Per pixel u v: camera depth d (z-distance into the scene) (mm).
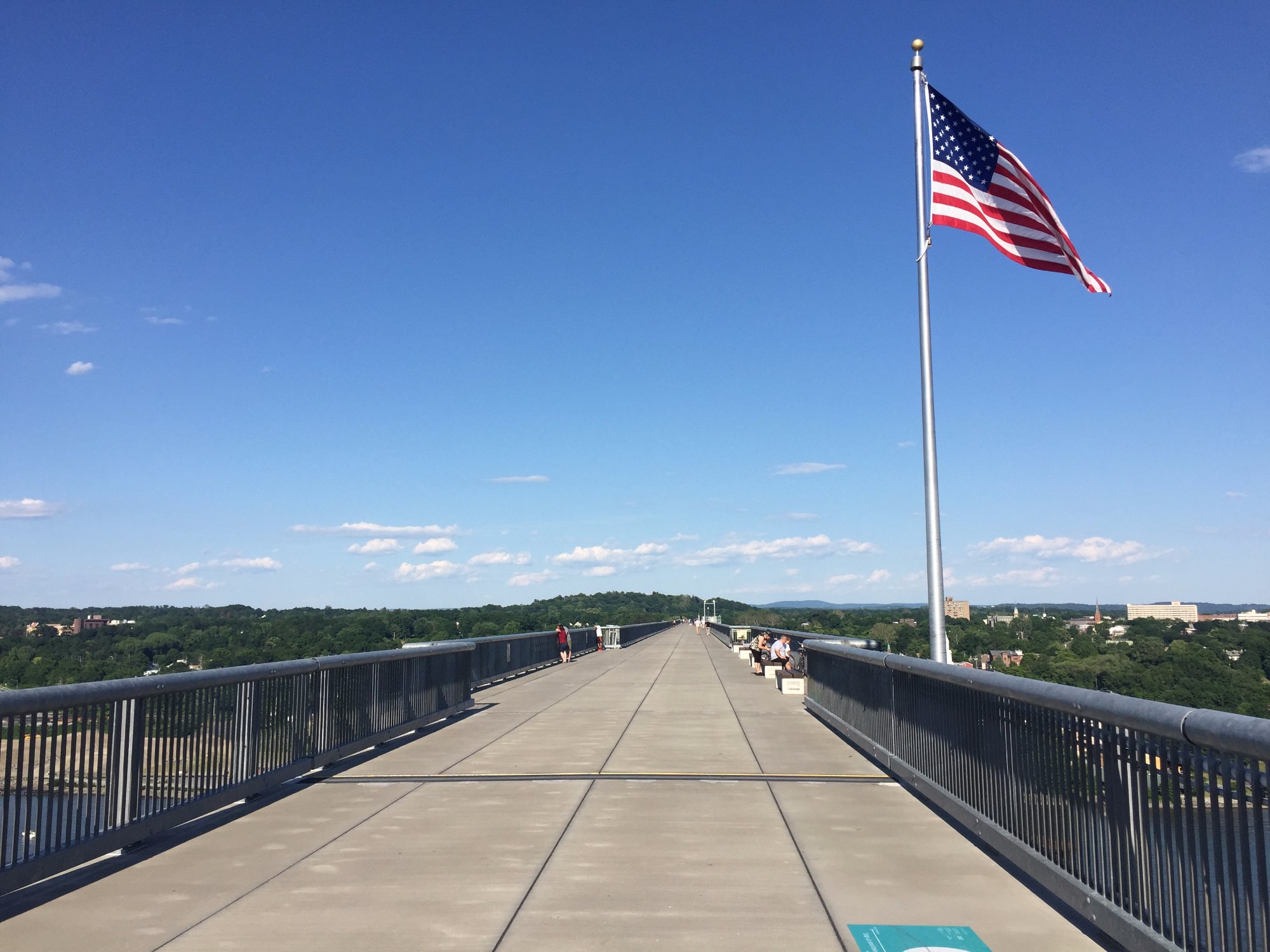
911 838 7328
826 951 4984
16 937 5211
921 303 11531
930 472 11117
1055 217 11727
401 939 5172
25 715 5809
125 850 6945
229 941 5141
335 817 8133
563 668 29453
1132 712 4613
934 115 11703
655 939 5164
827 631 49562
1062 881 5492
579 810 8383
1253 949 3758
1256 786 3734
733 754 11539
